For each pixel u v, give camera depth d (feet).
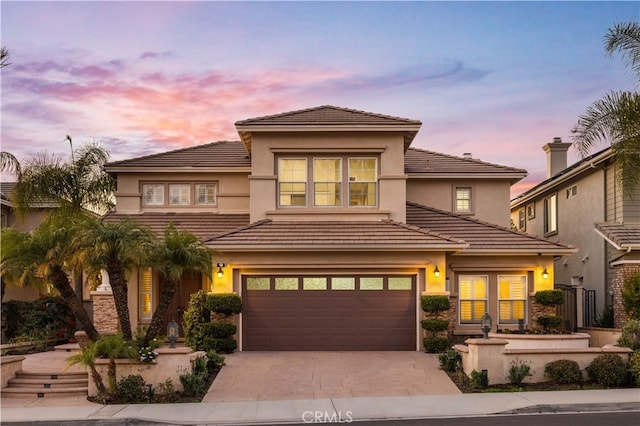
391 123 71.05
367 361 60.13
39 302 75.10
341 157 72.59
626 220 73.72
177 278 50.78
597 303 80.28
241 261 66.64
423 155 89.20
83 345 57.62
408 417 42.14
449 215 78.43
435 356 62.23
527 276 72.74
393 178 71.72
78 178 79.51
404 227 69.15
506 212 83.61
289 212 71.46
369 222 70.85
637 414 42.37
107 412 44.29
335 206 72.18
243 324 66.64
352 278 67.26
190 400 47.98
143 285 72.28
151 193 80.74
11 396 50.55
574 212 88.89
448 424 40.11
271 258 66.64
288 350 66.28
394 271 67.05
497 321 72.33
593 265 82.02
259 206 71.61
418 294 66.80
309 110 75.66
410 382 52.34
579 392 47.93
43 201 79.87
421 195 83.41
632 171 60.75
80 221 52.24
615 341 63.62
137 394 48.16
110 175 81.15
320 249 65.62
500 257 72.33
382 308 66.95
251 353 64.75
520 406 43.57
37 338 71.82
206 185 81.05
